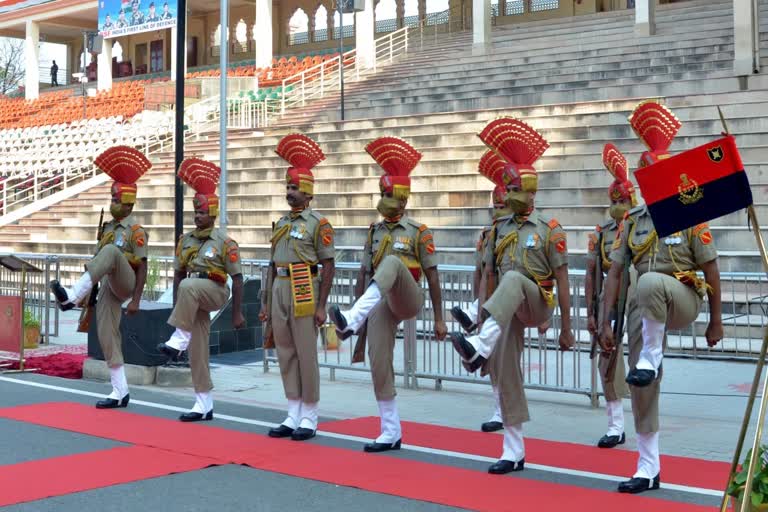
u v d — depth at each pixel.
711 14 25.94
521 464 6.68
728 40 23.02
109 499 5.96
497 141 6.76
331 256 7.91
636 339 6.26
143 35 48.22
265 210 20.48
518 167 6.69
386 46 33.88
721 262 13.65
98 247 9.18
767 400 4.49
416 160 7.58
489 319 6.38
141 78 44.75
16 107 41.34
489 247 6.91
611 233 7.50
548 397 9.78
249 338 13.58
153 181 24.19
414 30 37.03
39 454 7.17
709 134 17.75
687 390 9.93
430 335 10.28
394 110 25.17
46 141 33.97
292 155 7.97
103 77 40.75
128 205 9.16
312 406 7.84
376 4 36.81
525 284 6.52
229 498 5.99
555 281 6.94
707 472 6.54
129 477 6.49
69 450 7.31
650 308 5.90
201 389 8.55
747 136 17.14
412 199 18.91
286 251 7.90
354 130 22.67
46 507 5.77
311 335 7.82
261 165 22.88
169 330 10.57
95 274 8.80
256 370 11.84
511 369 6.63
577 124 19.72
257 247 19.16
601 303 7.63
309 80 32.59
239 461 6.95
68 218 24.61
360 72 30.02
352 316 7.01
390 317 7.42
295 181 7.89
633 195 7.46
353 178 20.22
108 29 34.06
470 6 36.75
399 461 6.97
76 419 8.51
